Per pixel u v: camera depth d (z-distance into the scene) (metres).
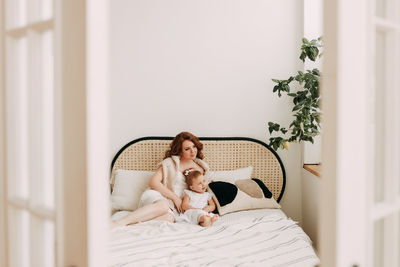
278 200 3.68
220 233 2.63
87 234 0.86
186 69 3.73
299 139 3.35
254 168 3.69
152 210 2.92
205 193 3.22
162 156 3.66
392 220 0.98
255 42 3.72
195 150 3.32
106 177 0.88
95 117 0.85
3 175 1.17
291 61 3.72
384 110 0.97
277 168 3.66
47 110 1.04
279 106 3.74
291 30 3.70
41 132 1.05
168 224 2.78
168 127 3.75
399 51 0.96
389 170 0.98
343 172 0.82
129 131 3.72
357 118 0.83
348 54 0.81
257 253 2.25
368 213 0.87
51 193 1.05
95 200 0.87
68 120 0.90
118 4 3.67
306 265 2.07
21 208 1.13
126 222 2.84
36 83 1.05
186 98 3.74
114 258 2.11
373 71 0.95
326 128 0.85
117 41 3.68
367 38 0.84
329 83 0.83
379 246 0.98
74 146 0.88
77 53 0.86
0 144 1.16
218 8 3.71
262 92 3.74
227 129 3.76
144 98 3.72
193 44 3.72
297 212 3.77
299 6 3.69
